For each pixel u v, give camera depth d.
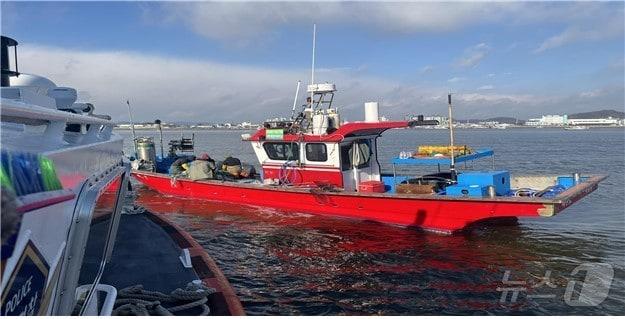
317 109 15.19
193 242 7.41
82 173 2.79
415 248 11.13
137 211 9.73
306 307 7.96
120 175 4.51
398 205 12.49
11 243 1.35
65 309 2.67
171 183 18.00
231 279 9.27
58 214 2.09
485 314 7.64
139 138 21.41
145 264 6.28
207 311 4.62
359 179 14.58
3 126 3.00
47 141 2.67
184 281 5.69
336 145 14.01
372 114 14.27
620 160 36.78
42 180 1.78
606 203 16.84
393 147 52.53
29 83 4.80
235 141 90.88
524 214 10.82
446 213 11.89
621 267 9.62
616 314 7.50
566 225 13.20
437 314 7.68
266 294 8.52
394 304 8.09
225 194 16.28
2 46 4.52
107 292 4.26
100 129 4.40
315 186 14.27
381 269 9.80
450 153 13.56
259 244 11.77
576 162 35.28
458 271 9.61
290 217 14.35
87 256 3.52
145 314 4.39
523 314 7.59
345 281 9.16
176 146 22.19
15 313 1.70
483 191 11.54
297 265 10.14
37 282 1.92
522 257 10.38
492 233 12.27
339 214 13.71
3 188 1.30
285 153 15.29
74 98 5.16
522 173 26.97
